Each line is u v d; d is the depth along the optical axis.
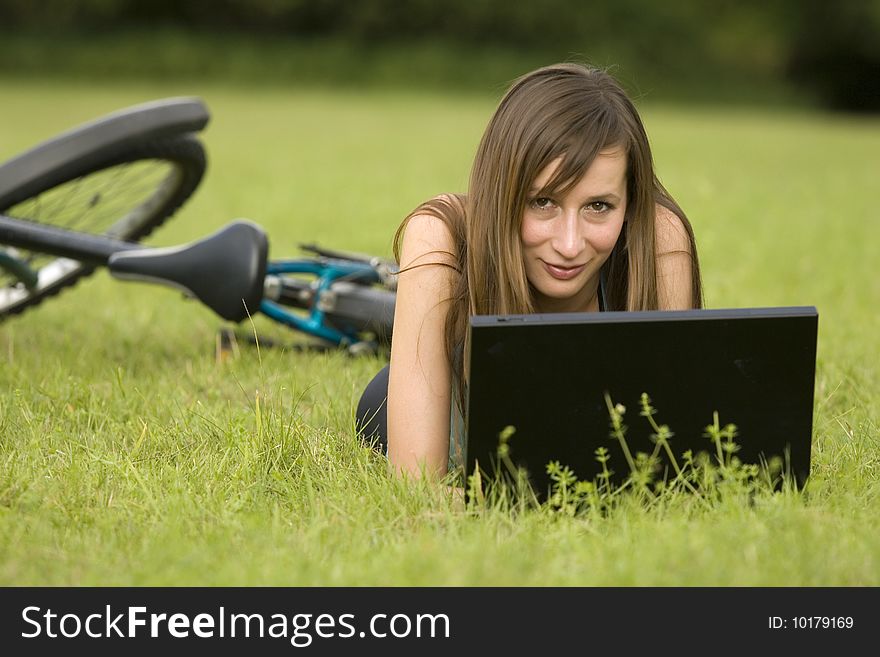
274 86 57.34
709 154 26.50
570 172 4.21
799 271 10.56
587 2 63.91
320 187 17.23
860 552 3.84
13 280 7.67
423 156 23.50
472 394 4.05
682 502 4.21
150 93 45.38
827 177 21.75
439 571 3.64
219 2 62.16
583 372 4.10
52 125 27.19
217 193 16.11
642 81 64.19
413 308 4.65
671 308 4.89
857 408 5.79
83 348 7.11
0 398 5.69
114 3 59.97
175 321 8.22
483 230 4.45
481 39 64.00
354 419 5.32
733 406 4.25
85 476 4.64
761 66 66.06
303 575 3.71
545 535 3.98
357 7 62.59
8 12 58.84
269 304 7.14
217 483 4.60
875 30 64.75
